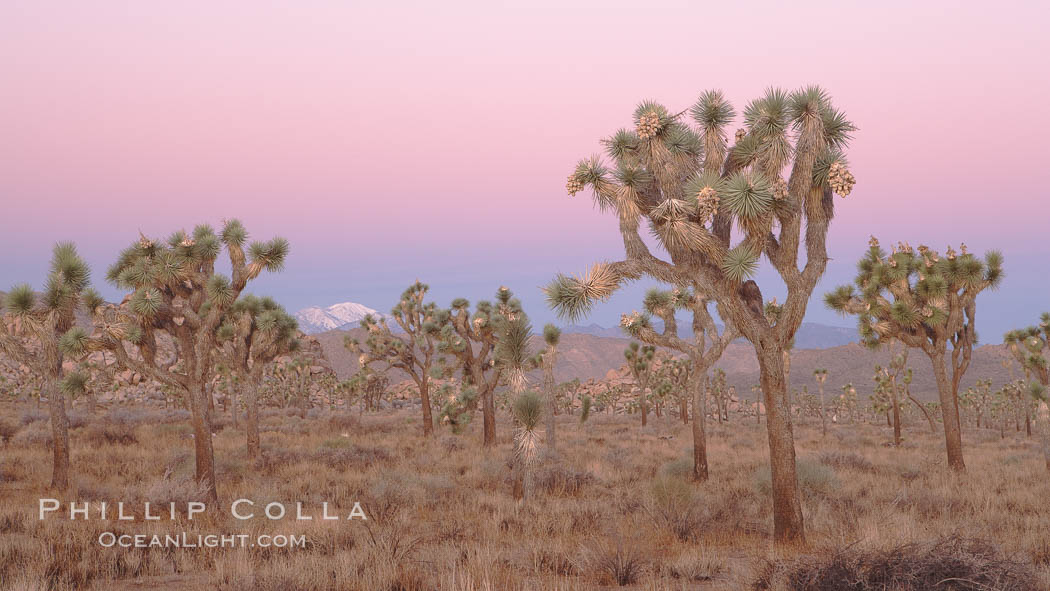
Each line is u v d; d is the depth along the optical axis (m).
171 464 19.39
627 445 31.19
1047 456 20.67
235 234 15.64
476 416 59.06
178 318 15.36
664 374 62.91
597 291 9.91
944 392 21.08
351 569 8.05
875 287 21.55
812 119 9.44
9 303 16.19
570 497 15.09
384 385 72.19
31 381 64.62
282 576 7.66
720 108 10.44
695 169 10.41
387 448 26.33
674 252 9.96
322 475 18.20
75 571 8.23
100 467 19.14
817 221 10.02
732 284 9.76
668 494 12.89
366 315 34.66
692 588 7.75
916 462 23.58
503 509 13.09
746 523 11.59
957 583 6.36
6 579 7.63
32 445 24.34
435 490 15.82
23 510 12.32
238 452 24.78
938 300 20.91
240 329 22.86
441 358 31.73
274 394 67.44
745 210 8.68
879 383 55.62
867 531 9.44
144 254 15.99
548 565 8.73
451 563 8.60
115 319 16.92
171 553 9.45
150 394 68.00
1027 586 6.54
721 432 42.78
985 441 41.00
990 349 166.00
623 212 10.37
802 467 15.64
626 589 7.86
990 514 11.98
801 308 9.98
